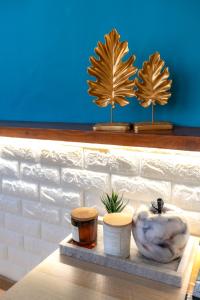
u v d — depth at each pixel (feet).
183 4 3.24
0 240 5.10
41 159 4.25
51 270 2.93
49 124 4.04
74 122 4.11
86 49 3.82
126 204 3.74
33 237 4.68
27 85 4.37
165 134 3.03
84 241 3.14
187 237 2.81
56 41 4.00
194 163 3.30
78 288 2.68
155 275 2.73
